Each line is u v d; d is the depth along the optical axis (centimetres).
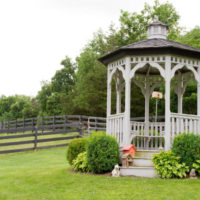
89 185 711
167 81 827
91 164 809
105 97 2312
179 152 762
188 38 2144
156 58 848
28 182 785
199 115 875
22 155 1446
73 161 917
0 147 1834
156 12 2503
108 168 805
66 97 3059
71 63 3941
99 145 805
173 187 667
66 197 635
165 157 770
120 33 2534
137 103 2120
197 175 758
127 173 790
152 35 964
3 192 699
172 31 2492
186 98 1723
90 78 2441
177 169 746
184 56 861
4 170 1022
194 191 639
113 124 924
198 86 881
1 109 5419
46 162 1217
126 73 862
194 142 752
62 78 3841
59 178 800
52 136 2220
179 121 855
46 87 3894
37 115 4072
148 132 995
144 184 696
